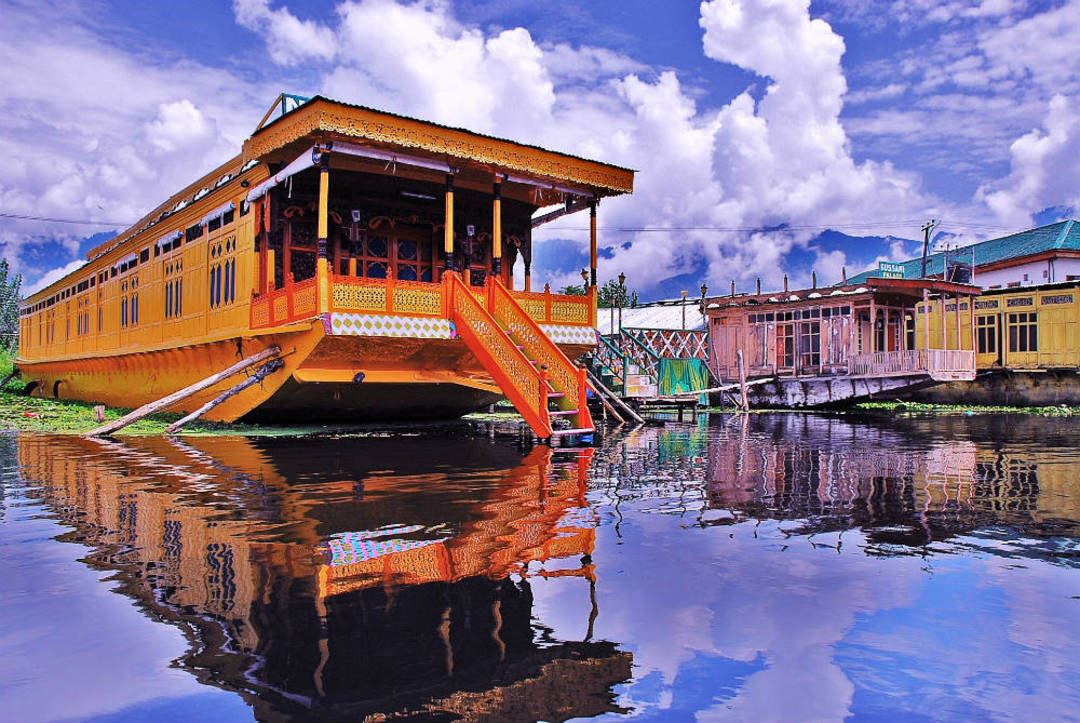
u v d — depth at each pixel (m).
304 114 12.94
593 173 16.17
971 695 2.88
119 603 3.87
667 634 3.47
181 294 19.28
